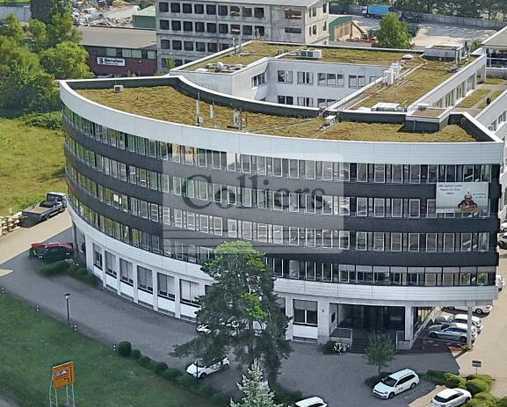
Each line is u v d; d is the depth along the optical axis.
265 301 167.75
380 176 176.38
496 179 175.00
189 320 196.88
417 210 177.12
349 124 191.50
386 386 168.88
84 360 182.62
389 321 188.25
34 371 179.00
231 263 166.88
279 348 167.38
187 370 176.25
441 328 187.12
